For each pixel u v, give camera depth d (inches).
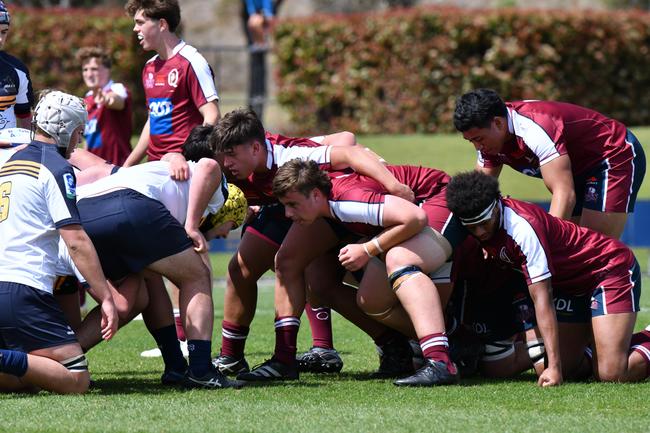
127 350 1027.9
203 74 1033.5
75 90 2618.1
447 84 2679.6
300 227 819.4
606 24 2726.4
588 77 2731.3
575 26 2691.9
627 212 928.9
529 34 2667.3
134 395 729.0
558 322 808.9
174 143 1050.1
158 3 1028.5
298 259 821.9
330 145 826.2
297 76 2741.1
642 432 608.4
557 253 779.4
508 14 2662.4
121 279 765.9
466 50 2687.0
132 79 2632.9
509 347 836.6
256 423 630.5
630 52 2760.8
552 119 873.5
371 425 624.4
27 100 1003.9
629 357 789.2
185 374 766.5
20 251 714.2
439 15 2667.3
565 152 858.8
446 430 612.1
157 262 746.2
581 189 938.1
